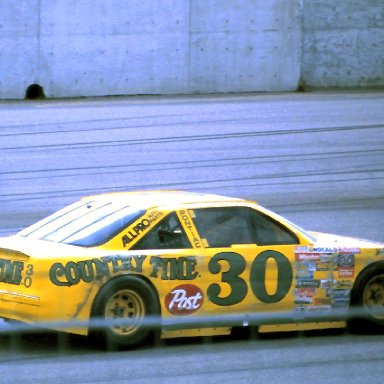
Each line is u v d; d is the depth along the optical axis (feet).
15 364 72.79
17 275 76.79
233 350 79.36
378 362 75.72
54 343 80.79
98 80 265.95
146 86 269.23
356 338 85.46
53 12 261.65
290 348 80.64
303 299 84.07
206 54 271.90
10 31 259.80
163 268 78.84
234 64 273.95
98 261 76.64
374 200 140.97
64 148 175.32
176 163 163.22
